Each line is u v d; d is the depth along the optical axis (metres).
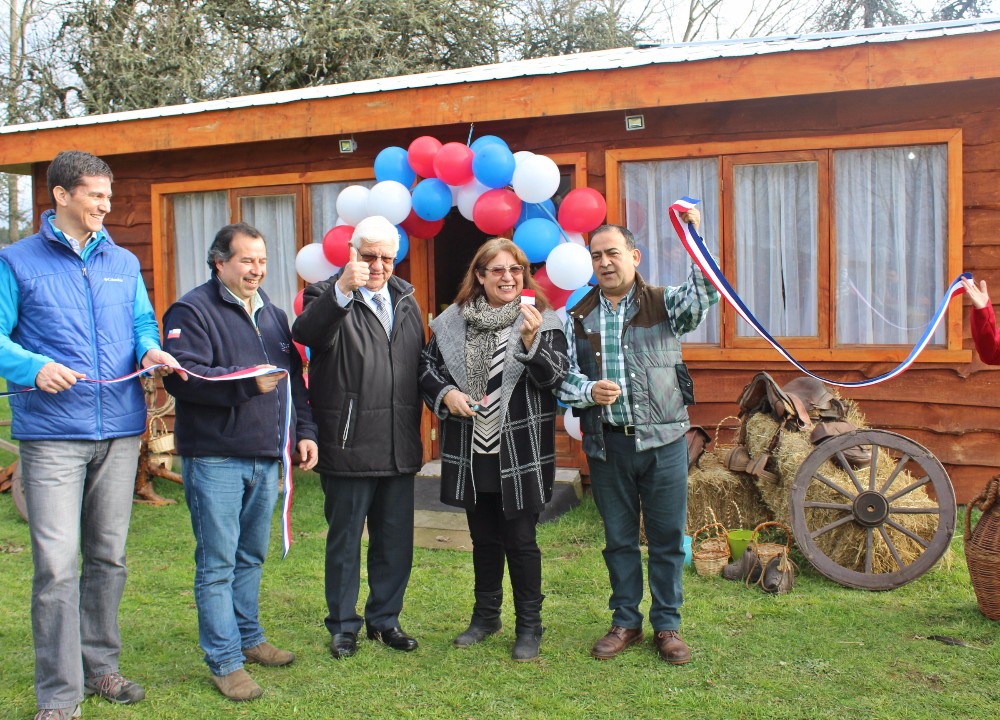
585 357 3.43
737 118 5.70
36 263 2.89
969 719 2.90
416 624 3.83
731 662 3.37
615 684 3.20
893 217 5.54
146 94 16.00
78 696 2.94
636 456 3.35
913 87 5.39
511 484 3.33
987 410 5.32
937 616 3.80
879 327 5.60
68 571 2.90
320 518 5.62
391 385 3.39
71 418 2.88
